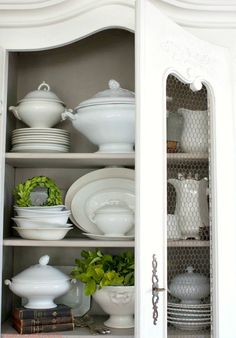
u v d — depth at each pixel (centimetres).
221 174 142
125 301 145
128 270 150
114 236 147
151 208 123
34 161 154
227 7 145
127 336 140
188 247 135
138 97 121
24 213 146
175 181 134
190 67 138
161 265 125
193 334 133
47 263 161
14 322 147
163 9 145
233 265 140
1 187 145
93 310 166
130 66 174
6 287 155
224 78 147
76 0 145
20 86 173
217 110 144
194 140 139
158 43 128
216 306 135
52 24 149
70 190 159
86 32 148
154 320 120
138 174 120
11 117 162
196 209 138
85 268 153
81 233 165
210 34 150
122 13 147
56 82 174
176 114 136
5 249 153
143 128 121
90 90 174
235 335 138
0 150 145
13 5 144
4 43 149
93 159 149
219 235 139
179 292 131
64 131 155
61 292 147
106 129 148
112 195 159
